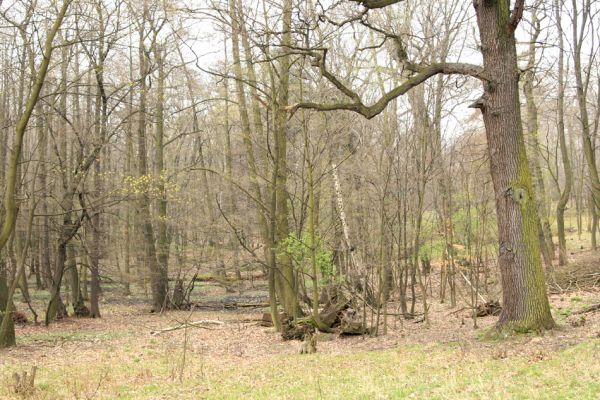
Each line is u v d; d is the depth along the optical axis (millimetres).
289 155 20016
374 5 12047
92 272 24266
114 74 24719
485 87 11914
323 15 12281
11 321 16078
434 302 22000
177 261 28438
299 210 20625
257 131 19406
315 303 15898
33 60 18953
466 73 12133
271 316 19281
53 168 21844
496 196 12016
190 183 28484
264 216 19016
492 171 12047
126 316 24562
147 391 10250
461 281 23781
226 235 26594
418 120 18953
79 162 21828
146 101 26266
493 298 18312
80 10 20266
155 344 16391
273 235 17531
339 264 19750
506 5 11883
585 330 11258
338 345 14820
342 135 17609
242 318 22266
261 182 18500
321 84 16625
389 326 17078
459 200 21781
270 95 18078
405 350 12422
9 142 29172
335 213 21109
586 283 20094
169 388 10453
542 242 22734
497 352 10086
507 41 11828
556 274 22203
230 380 10938
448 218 20609
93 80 24109
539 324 11547
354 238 19750
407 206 18734
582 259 26328
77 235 23250
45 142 24297
